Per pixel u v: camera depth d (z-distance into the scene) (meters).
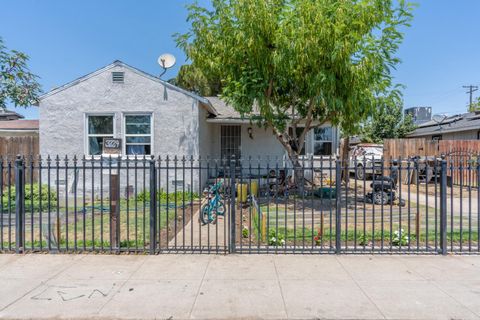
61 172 11.34
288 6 8.40
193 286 3.99
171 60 12.11
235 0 8.43
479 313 3.37
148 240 6.11
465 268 4.59
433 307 3.49
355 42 7.81
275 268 4.59
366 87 8.68
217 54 9.48
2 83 8.98
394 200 9.84
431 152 14.44
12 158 11.49
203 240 6.16
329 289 3.91
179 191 11.09
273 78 9.41
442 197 5.19
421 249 5.30
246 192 9.65
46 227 6.18
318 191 10.76
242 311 3.40
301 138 10.62
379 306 3.51
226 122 13.38
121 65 11.27
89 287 3.97
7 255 5.11
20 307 3.49
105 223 7.54
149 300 3.64
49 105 11.28
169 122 11.30
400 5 8.45
